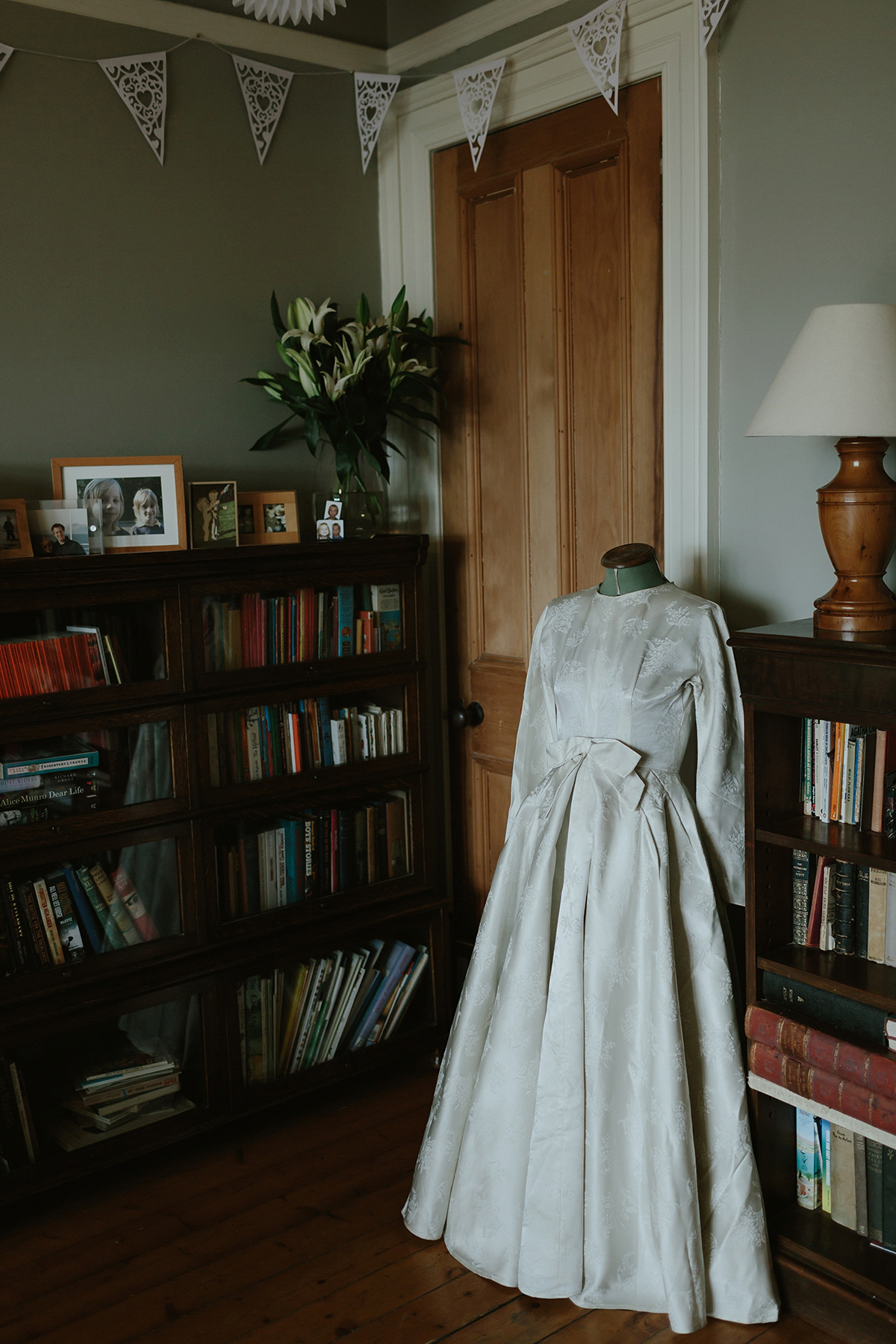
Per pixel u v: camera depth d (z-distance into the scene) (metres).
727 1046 1.94
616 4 2.27
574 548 2.65
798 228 2.11
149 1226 2.23
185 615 2.34
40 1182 2.23
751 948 1.95
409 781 2.76
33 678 2.16
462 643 3.01
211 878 2.43
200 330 2.70
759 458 2.23
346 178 2.93
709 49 2.17
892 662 1.66
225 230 2.72
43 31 2.40
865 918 1.91
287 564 2.47
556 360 2.62
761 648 1.85
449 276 2.88
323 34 2.82
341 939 2.64
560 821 2.04
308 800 2.58
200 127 2.65
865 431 1.67
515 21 2.58
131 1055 2.36
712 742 2.03
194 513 2.47
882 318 1.73
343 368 2.63
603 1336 1.90
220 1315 1.97
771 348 2.18
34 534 2.25
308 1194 2.32
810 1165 2.01
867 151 1.99
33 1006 2.21
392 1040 2.77
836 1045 1.80
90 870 2.28
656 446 2.41
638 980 1.95
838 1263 1.87
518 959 2.05
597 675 2.08
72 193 2.47
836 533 1.82
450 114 2.76
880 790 1.85
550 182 2.57
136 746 2.31
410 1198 2.21
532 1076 2.02
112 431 2.58
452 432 2.95
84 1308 2.00
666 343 2.32
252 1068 2.53
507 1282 2.02
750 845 1.92
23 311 2.42
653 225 2.35
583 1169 1.94
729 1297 1.92
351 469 2.66
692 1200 1.88
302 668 2.53
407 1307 1.98
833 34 2.02
